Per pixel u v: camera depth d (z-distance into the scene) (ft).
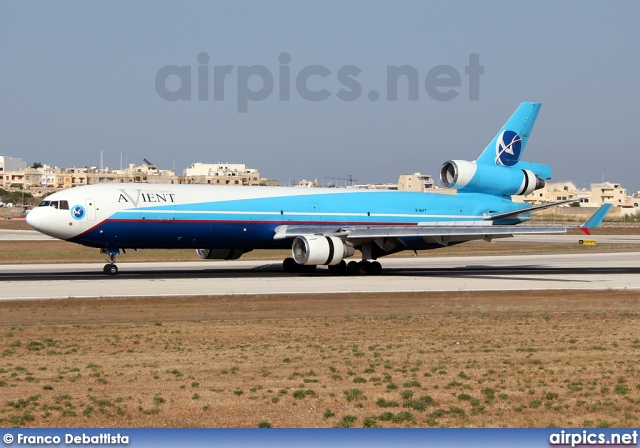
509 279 357.00
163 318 226.79
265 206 370.53
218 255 401.08
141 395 137.80
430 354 175.94
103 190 340.80
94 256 492.95
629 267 438.40
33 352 174.81
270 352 176.55
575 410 132.98
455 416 128.88
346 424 123.44
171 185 362.74
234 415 127.65
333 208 388.16
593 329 212.64
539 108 441.27
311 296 280.10
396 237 371.76
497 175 429.79
